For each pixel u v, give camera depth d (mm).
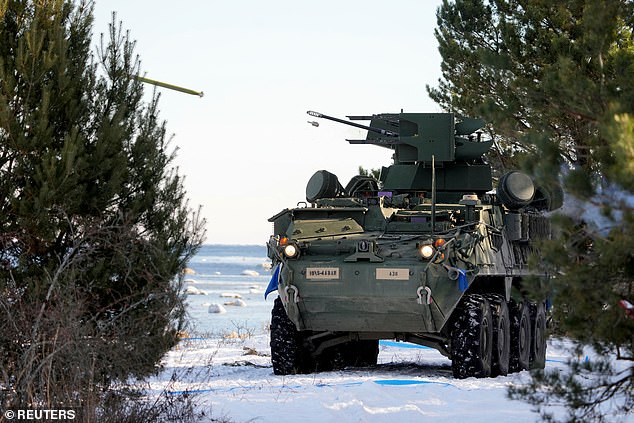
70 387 13836
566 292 11875
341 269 23125
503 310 25469
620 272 11836
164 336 16031
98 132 17328
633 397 13109
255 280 142625
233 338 36750
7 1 16891
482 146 27859
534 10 33156
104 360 14297
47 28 17141
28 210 16266
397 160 29016
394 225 24969
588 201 11461
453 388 20156
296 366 24766
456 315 23812
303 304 23562
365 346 28312
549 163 11875
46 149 16688
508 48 34500
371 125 28531
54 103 17031
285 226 25906
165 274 16531
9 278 16156
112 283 16641
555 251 11773
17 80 16891
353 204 25938
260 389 20422
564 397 12227
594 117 12477
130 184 17828
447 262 22875
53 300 15055
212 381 22109
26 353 13758
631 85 12281
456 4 40250
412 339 25062
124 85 18016
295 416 16781
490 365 24219
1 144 16625
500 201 26672
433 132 27672
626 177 10523
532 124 13297
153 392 18625
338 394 19109
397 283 22844
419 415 16922
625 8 12742
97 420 13906
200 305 73312
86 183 16969
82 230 16688
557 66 13320
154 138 18156
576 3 14227
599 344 12008
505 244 26141
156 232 17656
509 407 17719
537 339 28016
